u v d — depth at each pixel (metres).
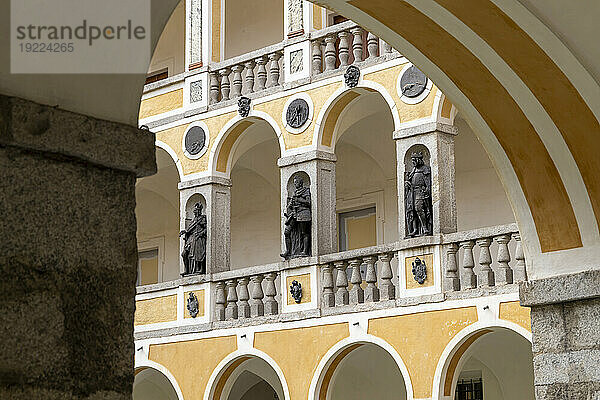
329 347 23.92
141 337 28.02
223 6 28.73
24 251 5.41
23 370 5.30
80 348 5.53
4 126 5.36
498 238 21.50
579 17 9.59
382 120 28.39
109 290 5.71
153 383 31.86
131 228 5.87
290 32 26.17
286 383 24.64
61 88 5.68
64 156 5.62
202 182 27.47
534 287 10.98
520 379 25.88
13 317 5.31
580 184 10.62
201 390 26.42
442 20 9.92
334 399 28.75
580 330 10.71
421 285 22.53
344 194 30.33
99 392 5.56
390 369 27.59
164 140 28.77
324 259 24.42
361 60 24.59
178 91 28.72
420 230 22.78
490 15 9.66
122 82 5.94
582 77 9.98
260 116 26.41
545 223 11.00
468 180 27.94
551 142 10.62
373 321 23.20
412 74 23.33
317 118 25.14
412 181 22.88
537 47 9.88
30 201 5.47
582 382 10.62
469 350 21.98
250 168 31.64
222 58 28.45
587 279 10.62
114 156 5.76
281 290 25.23
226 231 27.50
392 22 10.20
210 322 26.55
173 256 34.19
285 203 25.31
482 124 10.99
